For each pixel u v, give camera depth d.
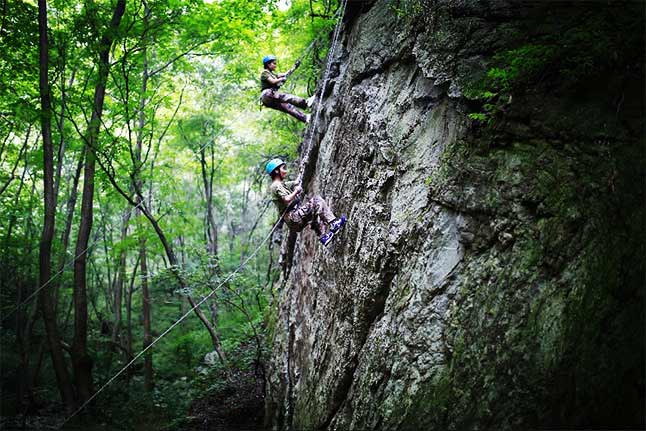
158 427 11.49
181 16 12.10
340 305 7.38
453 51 5.79
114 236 25.58
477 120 5.39
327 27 11.27
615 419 3.75
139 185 16.16
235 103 19.27
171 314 23.03
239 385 12.93
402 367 5.44
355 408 6.27
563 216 4.42
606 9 4.80
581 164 4.49
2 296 15.28
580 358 3.99
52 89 12.18
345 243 7.43
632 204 4.10
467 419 4.55
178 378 16.77
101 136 12.88
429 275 5.46
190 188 26.47
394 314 5.86
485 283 4.84
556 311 4.22
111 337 20.19
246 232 27.36
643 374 3.68
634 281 3.89
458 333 4.91
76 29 10.84
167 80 16.20
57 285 15.28
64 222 18.11
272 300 14.12
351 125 7.70
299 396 8.68
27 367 13.02
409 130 6.38
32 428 11.23
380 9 7.59
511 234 4.75
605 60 4.52
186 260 23.05
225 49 13.77
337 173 8.09
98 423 11.13
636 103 4.37
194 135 19.67
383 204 6.58
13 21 10.62
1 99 12.16
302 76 14.68
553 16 5.18
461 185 5.30
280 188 7.02
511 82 5.04
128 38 12.20
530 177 4.76
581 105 4.68
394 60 6.91
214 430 11.30
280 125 16.83
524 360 4.29
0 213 15.26
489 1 5.68
